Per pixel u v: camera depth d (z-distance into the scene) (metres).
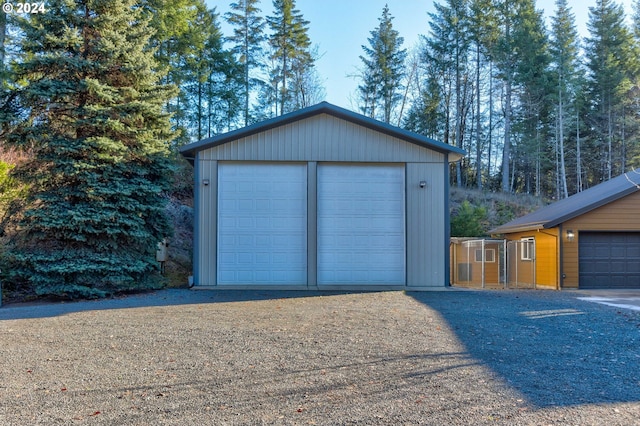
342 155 13.05
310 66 31.91
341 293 11.70
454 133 33.50
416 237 13.06
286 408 3.62
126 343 5.86
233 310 8.65
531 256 15.98
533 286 15.34
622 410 3.60
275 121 12.74
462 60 31.55
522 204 26.73
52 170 10.65
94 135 11.12
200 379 4.36
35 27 10.66
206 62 26.62
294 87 31.47
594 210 13.91
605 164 32.62
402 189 13.26
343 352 5.39
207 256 12.74
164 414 3.49
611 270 13.96
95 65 10.82
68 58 10.47
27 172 10.80
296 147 13.02
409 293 11.83
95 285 10.87
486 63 32.72
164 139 12.56
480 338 6.27
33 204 11.03
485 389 4.09
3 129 11.21
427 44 32.09
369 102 32.94
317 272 12.94
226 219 12.88
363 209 13.17
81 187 10.68
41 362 4.95
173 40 22.47
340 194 13.18
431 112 32.09
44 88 10.52
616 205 13.93
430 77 32.16
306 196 13.05
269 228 12.95
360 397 3.87
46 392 3.99
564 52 29.58
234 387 4.12
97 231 10.67
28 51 10.98
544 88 29.19
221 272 12.77
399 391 4.02
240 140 12.94
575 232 13.90
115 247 11.02
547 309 9.02
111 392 4.00
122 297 10.80
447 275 13.00
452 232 19.08
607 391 4.06
